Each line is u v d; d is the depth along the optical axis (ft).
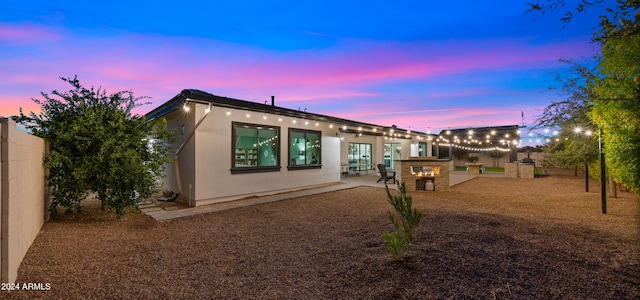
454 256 10.13
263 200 26.96
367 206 24.29
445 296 7.86
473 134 66.64
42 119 18.26
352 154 53.78
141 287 9.34
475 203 24.27
